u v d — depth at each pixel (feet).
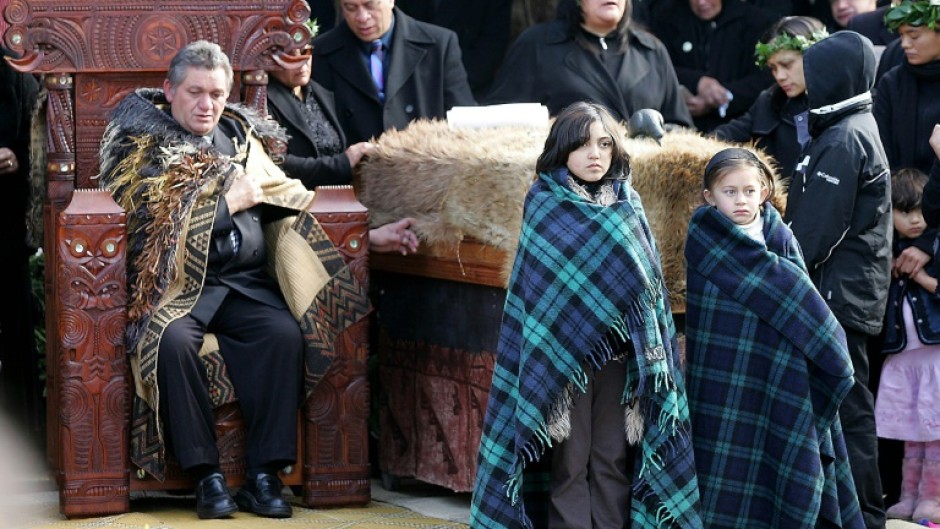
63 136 46.85
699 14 61.11
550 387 36.86
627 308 37.09
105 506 43.21
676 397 37.68
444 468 46.88
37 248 51.49
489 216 43.39
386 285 49.70
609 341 37.68
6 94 52.21
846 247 42.68
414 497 48.29
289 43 48.37
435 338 47.06
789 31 50.29
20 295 53.06
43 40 46.52
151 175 44.09
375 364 52.08
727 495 38.60
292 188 46.16
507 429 37.83
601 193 37.99
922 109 48.65
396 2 65.36
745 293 38.24
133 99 45.37
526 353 37.14
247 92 48.44
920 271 45.50
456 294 46.11
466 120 48.67
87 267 42.80
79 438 42.96
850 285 42.52
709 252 38.81
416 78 54.08
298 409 45.47
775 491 38.27
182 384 42.80
